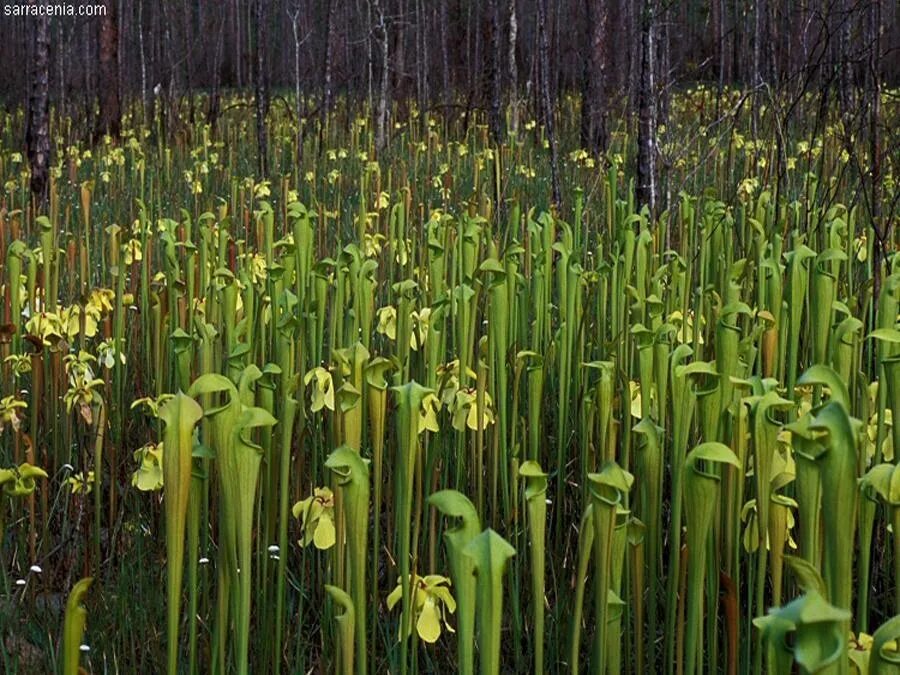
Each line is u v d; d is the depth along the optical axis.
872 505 2.04
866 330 5.02
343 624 1.93
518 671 3.30
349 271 3.99
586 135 14.91
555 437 4.39
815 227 6.25
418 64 19.91
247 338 3.97
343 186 12.28
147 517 4.18
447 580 2.32
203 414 1.97
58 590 3.88
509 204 9.50
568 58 23.03
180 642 3.42
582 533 2.14
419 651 3.42
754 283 5.36
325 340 4.91
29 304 4.63
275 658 2.76
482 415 3.41
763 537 2.26
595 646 2.03
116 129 18.97
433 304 3.34
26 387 4.97
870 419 3.45
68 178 13.04
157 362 4.55
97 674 3.26
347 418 2.33
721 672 3.29
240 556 2.00
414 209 8.62
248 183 9.68
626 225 5.07
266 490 2.88
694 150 12.13
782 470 2.38
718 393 2.29
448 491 1.63
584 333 4.80
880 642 1.37
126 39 25.64
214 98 19.27
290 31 26.03
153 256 7.10
